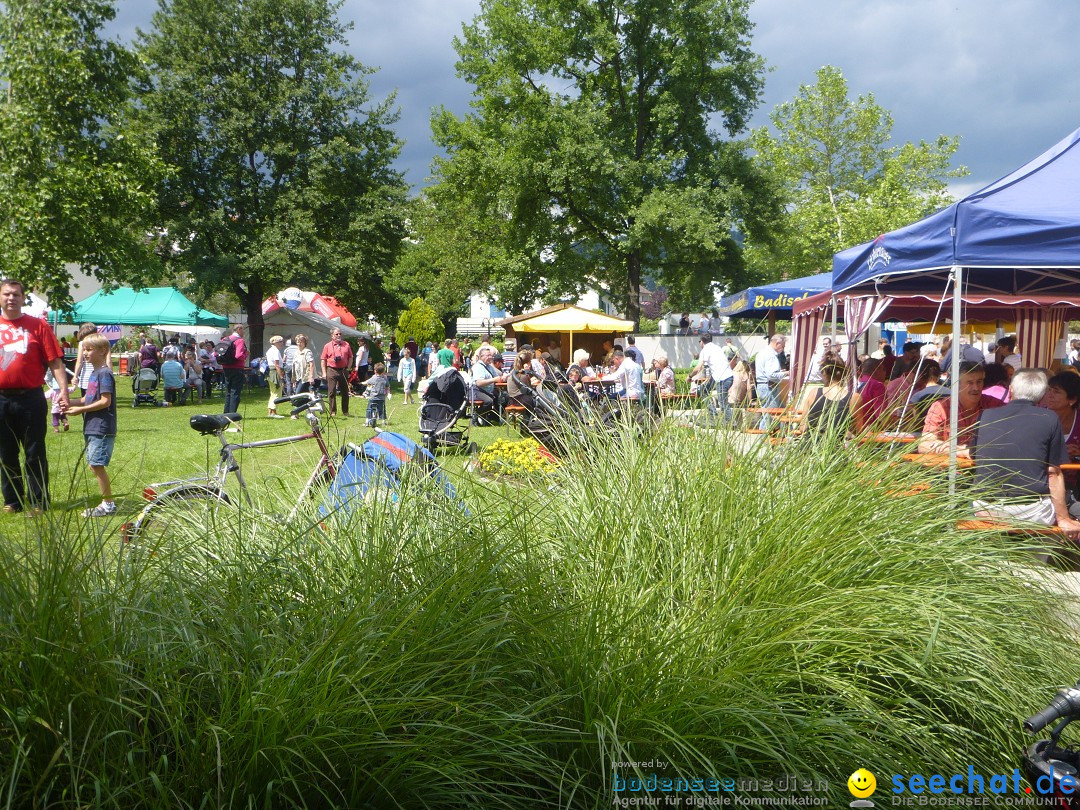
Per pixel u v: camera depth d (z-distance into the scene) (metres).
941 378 8.35
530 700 2.40
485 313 64.25
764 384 13.98
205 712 2.09
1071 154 6.63
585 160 35.00
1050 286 10.06
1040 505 5.10
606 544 3.11
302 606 2.42
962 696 2.69
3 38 21.23
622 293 40.91
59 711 1.92
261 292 37.78
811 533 3.15
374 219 37.81
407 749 2.08
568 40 36.41
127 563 2.38
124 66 24.34
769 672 2.62
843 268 7.88
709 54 36.84
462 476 3.44
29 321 6.91
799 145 35.81
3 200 20.86
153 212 25.95
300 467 3.98
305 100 37.50
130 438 12.99
